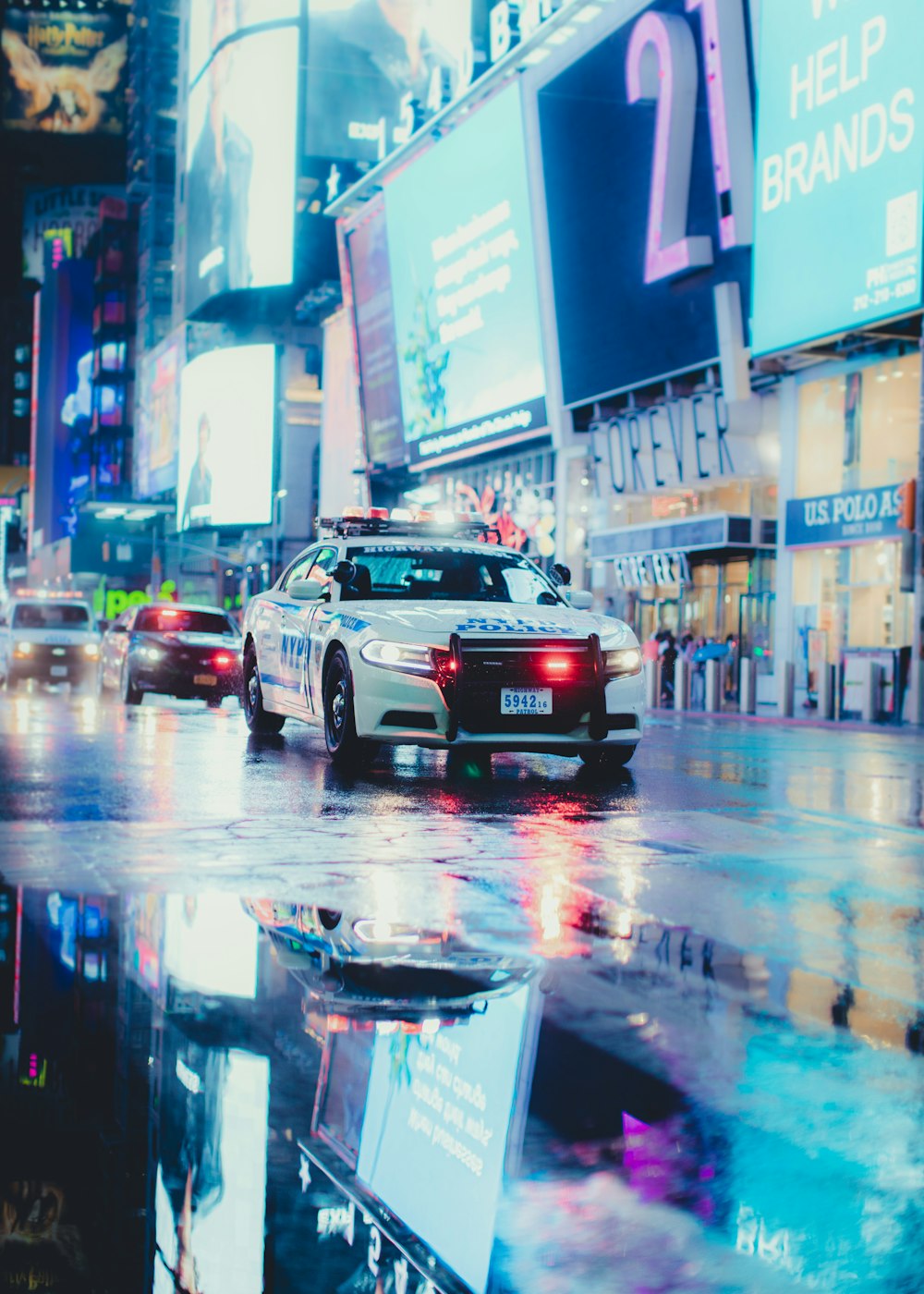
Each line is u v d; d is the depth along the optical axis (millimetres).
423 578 11023
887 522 27484
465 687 9242
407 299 45656
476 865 5934
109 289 117438
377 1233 2055
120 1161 2312
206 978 3748
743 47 28891
